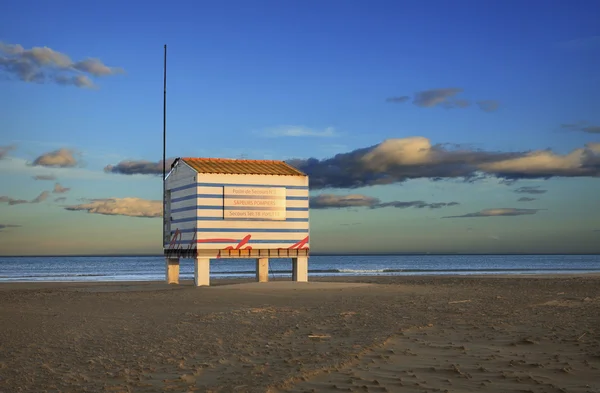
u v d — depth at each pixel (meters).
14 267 136.62
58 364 12.63
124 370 11.94
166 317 21.50
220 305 26.20
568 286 38.44
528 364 11.92
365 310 23.22
